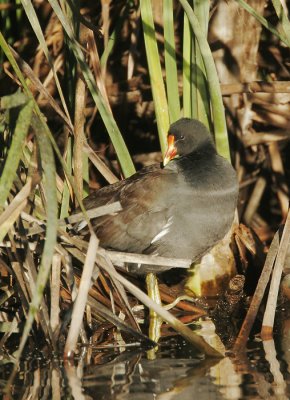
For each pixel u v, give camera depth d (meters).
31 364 9.60
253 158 15.61
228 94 13.75
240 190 15.34
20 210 9.16
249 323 10.70
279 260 10.62
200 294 12.77
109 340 10.63
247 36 14.52
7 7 13.52
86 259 9.16
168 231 11.66
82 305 9.38
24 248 9.93
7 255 11.14
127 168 12.19
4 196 8.81
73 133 11.76
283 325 11.23
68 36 11.06
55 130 14.56
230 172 11.75
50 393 8.51
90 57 12.18
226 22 14.36
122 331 11.03
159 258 9.85
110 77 14.87
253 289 12.92
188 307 12.19
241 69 14.62
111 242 11.87
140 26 14.88
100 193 12.22
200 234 11.64
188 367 9.34
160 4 14.62
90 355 9.97
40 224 10.14
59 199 12.41
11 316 11.05
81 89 11.61
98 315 11.48
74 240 9.84
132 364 9.48
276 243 10.81
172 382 8.81
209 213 11.52
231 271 12.88
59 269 10.23
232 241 12.98
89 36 11.92
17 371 9.34
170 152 12.00
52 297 10.13
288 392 8.37
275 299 10.59
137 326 10.60
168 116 12.20
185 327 9.70
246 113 14.87
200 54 11.96
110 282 11.03
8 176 8.80
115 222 11.83
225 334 10.88
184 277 12.91
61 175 13.41
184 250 11.79
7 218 9.09
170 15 11.80
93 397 8.37
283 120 15.00
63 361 9.59
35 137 9.52
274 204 15.88
